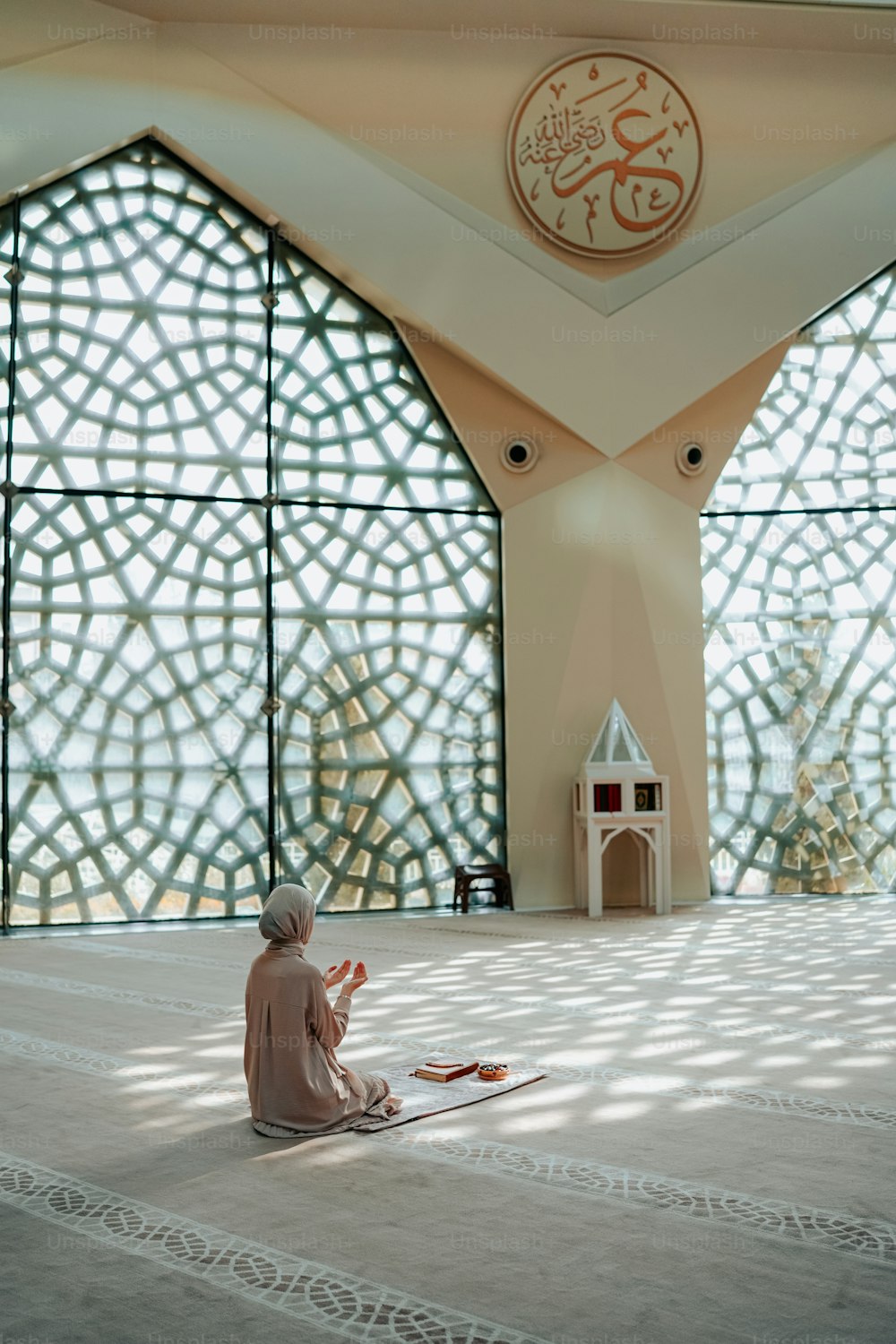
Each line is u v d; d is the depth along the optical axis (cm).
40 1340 239
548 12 877
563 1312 249
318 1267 272
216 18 862
